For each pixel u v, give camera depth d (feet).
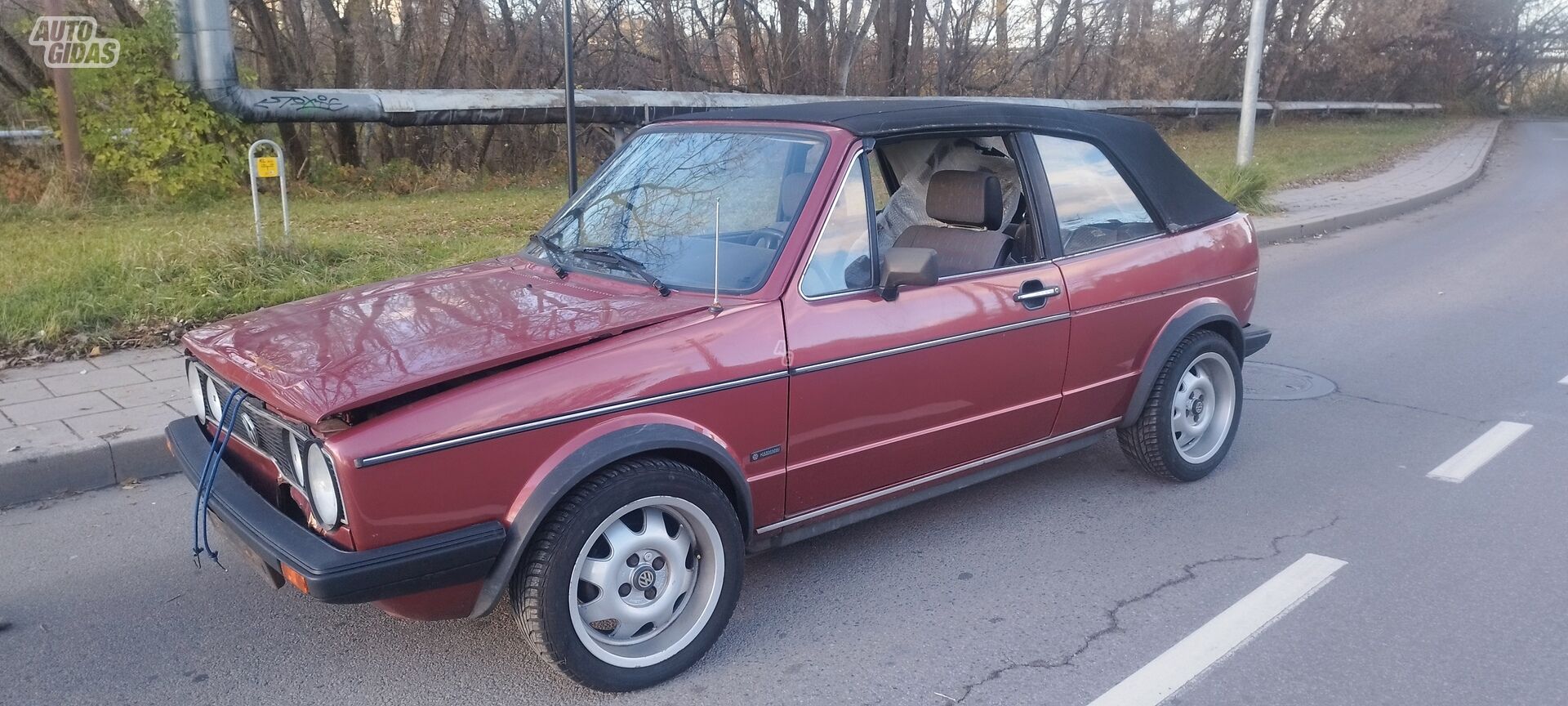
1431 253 40.60
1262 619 12.56
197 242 27.50
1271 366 24.29
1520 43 190.90
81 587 13.42
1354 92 147.33
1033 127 14.61
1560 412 20.65
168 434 12.58
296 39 61.87
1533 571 13.75
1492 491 16.58
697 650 11.38
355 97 47.96
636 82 77.56
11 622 12.51
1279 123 120.78
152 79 43.27
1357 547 14.57
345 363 10.14
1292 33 134.62
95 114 42.63
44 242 31.53
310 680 11.32
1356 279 35.35
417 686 11.20
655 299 11.69
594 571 10.56
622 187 14.14
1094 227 15.10
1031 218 14.37
